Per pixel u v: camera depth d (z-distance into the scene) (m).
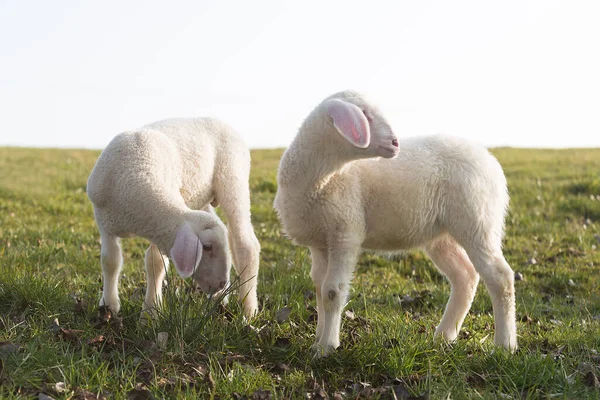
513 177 14.80
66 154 21.08
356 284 6.83
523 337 5.11
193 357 4.12
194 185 5.16
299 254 7.90
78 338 4.26
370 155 4.31
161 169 4.84
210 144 5.31
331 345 4.43
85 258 7.14
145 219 4.67
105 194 4.78
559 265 8.20
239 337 4.45
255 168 16.98
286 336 4.75
